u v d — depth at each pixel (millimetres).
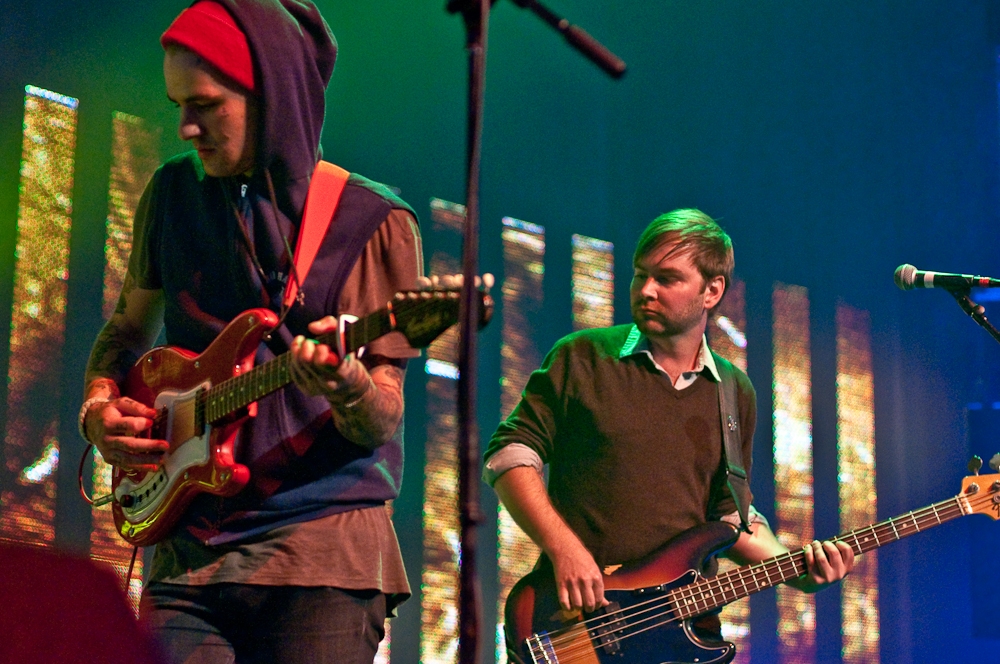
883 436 8102
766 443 7789
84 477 5691
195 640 2449
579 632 3260
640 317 3482
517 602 3324
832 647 7598
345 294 2568
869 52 8195
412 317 2172
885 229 8211
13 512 5453
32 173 5809
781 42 8125
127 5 6184
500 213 7418
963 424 7930
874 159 8219
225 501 2475
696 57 7984
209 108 2529
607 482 3383
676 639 3287
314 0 6887
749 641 7406
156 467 2580
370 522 2525
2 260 5668
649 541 3355
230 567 2434
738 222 8047
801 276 8156
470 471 1812
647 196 7945
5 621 963
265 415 2496
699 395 3484
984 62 8000
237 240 2633
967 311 3828
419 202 7160
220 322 2662
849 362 8117
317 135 2703
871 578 7812
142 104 6195
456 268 7184
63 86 5961
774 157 8172
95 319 5875
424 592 6633
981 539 7656
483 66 2004
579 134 7805
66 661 977
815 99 8227
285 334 2564
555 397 3496
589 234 7773
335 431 2512
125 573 5688
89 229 5934
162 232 2783
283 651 2428
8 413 5535
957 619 7703
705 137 8047
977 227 7973
